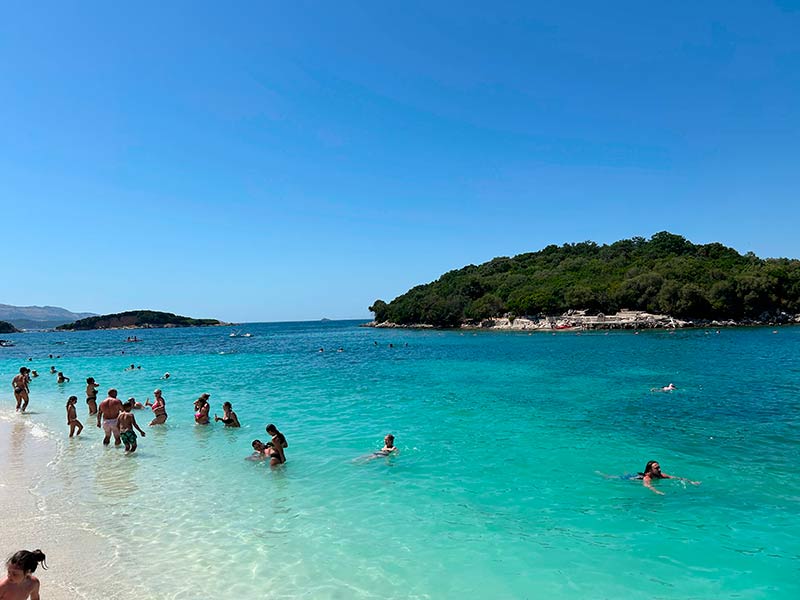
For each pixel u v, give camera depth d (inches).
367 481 462.9
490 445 579.2
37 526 370.3
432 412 779.4
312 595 273.3
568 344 2250.2
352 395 974.4
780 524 349.7
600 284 3973.9
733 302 3518.7
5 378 1488.7
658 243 5009.8
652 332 3053.6
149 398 1000.9
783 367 1238.3
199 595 275.9
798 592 265.3
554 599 263.3
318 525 366.6
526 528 354.0
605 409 779.4
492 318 4301.2
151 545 337.7
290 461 530.6
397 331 4827.8
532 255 6166.3
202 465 524.7
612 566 297.3
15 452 591.2
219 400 944.3
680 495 410.9
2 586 230.1
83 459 555.5
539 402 851.4
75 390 1153.4
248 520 377.7
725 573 286.4
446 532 350.0
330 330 6437.0
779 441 572.4
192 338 4662.9
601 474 469.7
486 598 266.4
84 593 279.4
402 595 271.1
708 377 1096.2
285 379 1269.7
